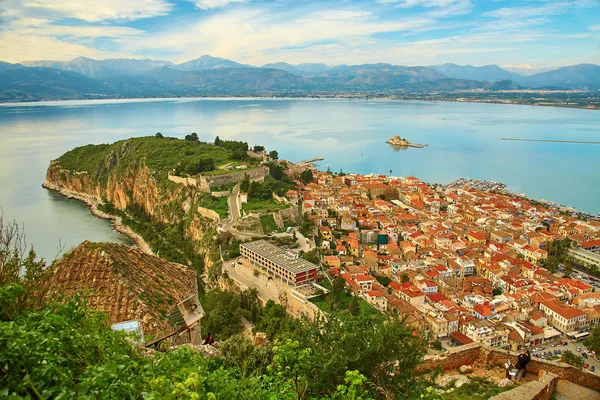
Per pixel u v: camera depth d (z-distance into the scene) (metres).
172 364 21.47
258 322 98.25
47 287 25.55
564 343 102.38
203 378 18.30
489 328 100.88
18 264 23.98
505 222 189.12
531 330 103.06
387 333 30.23
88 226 197.50
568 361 88.25
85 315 23.53
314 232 161.00
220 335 88.94
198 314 40.25
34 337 17.16
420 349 31.72
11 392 14.99
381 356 29.62
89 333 20.84
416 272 137.50
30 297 23.30
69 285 35.09
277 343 30.20
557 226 183.50
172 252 161.62
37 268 24.47
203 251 148.00
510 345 99.88
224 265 132.00
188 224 172.00
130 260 40.00
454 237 172.38
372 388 28.67
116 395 16.52
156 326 34.81
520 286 127.12
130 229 194.00
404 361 30.31
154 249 169.00
